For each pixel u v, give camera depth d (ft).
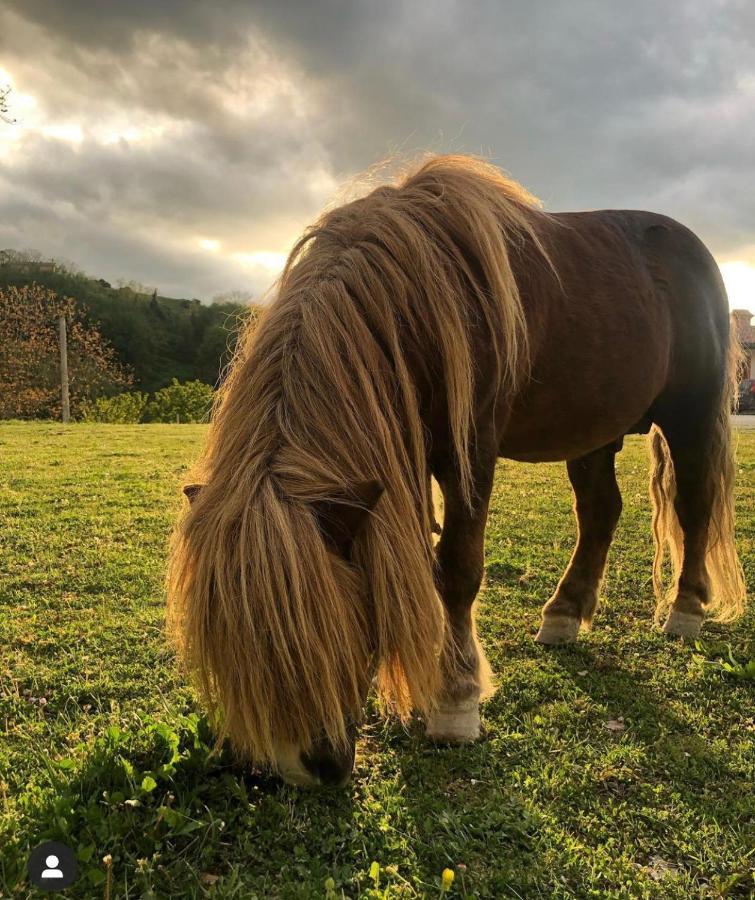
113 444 37.35
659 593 11.75
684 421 10.87
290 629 4.66
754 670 9.37
